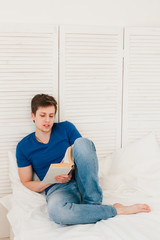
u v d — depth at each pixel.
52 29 1.95
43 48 1.96
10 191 2.05
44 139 1.87
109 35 2.06
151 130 2.23
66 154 1.61
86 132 2.13
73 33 2.00
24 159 1.84
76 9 2.01
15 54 1.93
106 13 2.06
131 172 1.98
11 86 1.95
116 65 2.10
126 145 2.21
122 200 1.71
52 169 1.49
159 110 2.22
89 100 2.10
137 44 2.10
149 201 1.67
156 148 2.08
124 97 2.15
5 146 2.01
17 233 1.53
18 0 1.91
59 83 2.03
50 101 1.78
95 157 1.61
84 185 1.57
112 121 2.16
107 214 1.49
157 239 1.26
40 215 1.61
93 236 1.29
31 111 1.90
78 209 1.47
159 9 2.13
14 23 1.90
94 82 2.09
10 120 1.99
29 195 1.78
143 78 2.15
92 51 2.05
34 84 1.99
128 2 2.08
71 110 2.08
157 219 1.46
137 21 2.12
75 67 2.04
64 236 1.33
